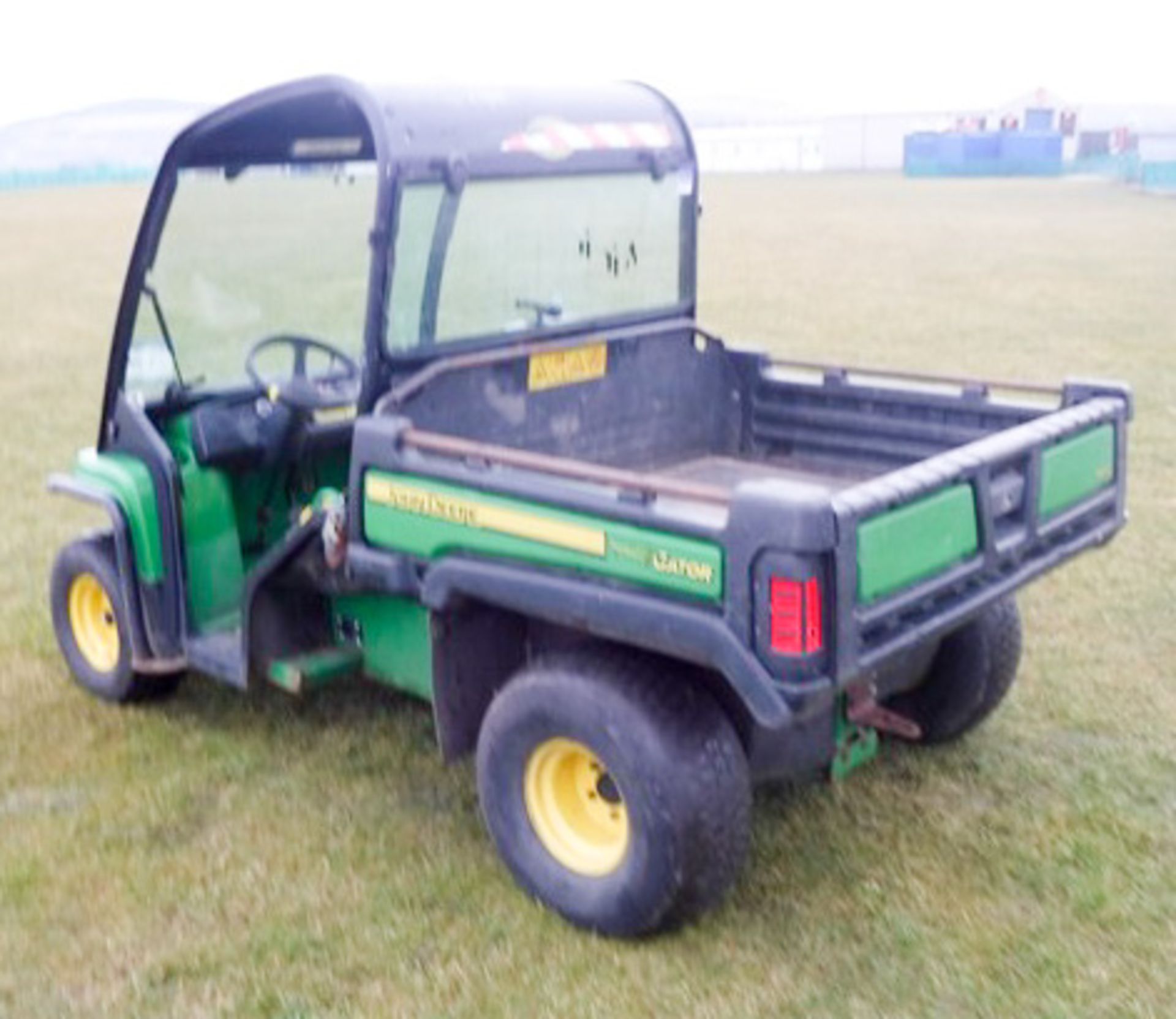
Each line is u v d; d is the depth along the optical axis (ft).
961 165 147.23
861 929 10.53
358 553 11.32
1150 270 52.65
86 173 181.37
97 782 13.02
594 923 10.42
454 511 10.64
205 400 13.61
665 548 9.41
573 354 12.94
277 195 12.62
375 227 11.08
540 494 10.05
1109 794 12.51
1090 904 10.78
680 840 9.77
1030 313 42.19
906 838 11.80
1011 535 10.71
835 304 45.62
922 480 9.59
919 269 55.31
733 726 10.32
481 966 10.14
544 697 10.28
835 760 11.10
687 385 14.30
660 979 9.96
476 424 12.17
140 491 13.28
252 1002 9.82
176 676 14.44
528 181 12.16
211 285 13.15
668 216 13.74
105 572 14.06
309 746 13.71
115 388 13.65
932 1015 9.54
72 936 10.63
